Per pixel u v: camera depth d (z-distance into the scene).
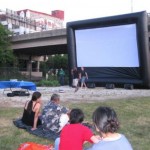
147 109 13.35
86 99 17.66
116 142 3.09
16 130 9.27
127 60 27.98
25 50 69.38
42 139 8.36
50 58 95.00
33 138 8.45
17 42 62.66
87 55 30.22
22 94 19.53
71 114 5.12
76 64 31.03
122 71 28.36
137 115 12.02
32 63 85.88
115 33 28.42
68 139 4.80
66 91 24.95
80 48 30.67
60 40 53.81
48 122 8.84
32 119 9.48
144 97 18.16
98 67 29.66
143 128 9.85
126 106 14.02
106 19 28.34
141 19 26.69
